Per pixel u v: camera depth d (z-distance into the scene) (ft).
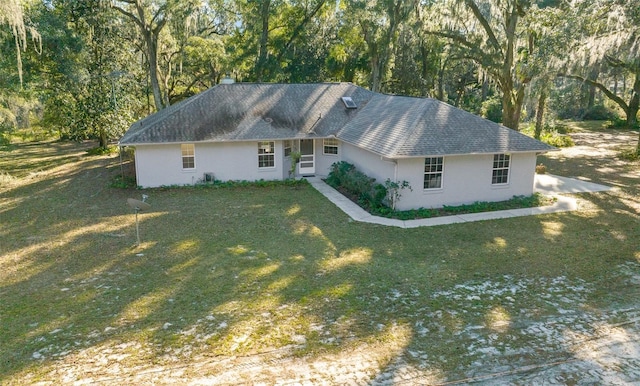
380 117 57.57
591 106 144.77
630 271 31.89
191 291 28.73
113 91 85.92
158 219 44.47
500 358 21.67
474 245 37.22
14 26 54.85
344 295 28.09
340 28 110.73
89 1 80.48
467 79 144.05
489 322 24.93
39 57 74.49
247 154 60.13
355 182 52.44
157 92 89.40
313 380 19.97
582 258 34.30
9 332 23.85
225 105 62.69
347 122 64.13
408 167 46.16
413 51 115.44
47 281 30.45
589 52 59.62
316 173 66.03
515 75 78.07
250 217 45.16
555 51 61.72
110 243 37.81
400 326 24.48
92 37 82.89
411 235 39.78
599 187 56.90
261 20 101.09
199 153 58.44
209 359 21.49
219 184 58.90
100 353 21.94
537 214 45.83
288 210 47.65
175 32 102.94
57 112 90.53
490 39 78.18
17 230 41.70
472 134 48.75
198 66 120.06
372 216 45.44
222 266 32.78
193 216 45.44
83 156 88.53
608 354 22.08
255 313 25.85
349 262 33.58
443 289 29.04
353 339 23.21
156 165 57.36
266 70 101.19
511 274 31.42
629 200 50.93
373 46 99.96
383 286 29.43
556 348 22.52
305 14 103.76
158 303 27.12
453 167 47.60
